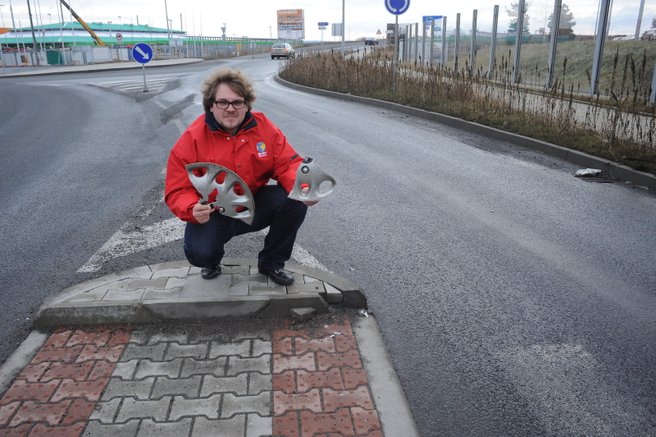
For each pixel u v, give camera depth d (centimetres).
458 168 784
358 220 551
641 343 332
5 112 1530
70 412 254
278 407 258
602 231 528
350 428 246
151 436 239
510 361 311
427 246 484
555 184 700
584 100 1341
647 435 254
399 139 1017
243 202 310
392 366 297
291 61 2872
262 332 322
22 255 464
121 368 287
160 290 345
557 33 1577
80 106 1614
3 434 241
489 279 418
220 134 315
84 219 559
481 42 2302
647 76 1325
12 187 695
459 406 272
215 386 273
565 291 399
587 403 276
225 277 365
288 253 355
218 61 5206
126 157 866
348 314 348
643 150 782
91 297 335
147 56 2003
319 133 1074
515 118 1101
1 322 349
